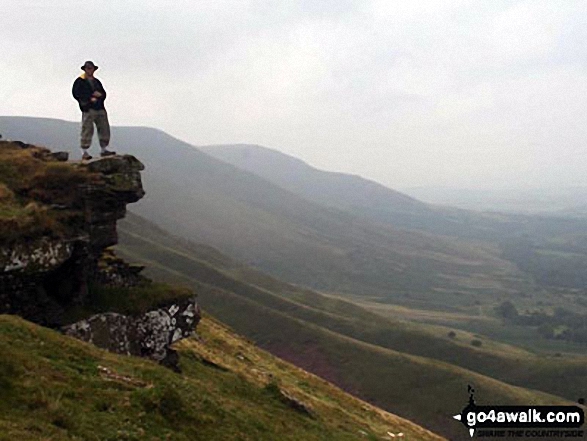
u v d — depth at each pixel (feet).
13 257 72.08
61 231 79.77
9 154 89.45
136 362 72.90
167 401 59.26
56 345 64.95
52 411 47.83
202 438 57.62
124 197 92.12
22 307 74.64
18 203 79.61
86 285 85.05
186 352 120.57
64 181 85.81
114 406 54.39
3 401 47.03
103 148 97.09
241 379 113.70
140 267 101.14
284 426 85.56
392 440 152.25
